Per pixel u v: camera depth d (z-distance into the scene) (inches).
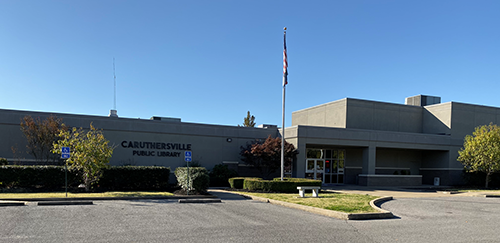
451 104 1210.0
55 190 694.5
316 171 1146.0
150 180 781.9
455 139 1198.3
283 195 711.7
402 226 420.5
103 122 920.3
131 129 946.1
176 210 503.5
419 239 353.1
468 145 1084.5
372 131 1092.5
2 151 841.5
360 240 344.2
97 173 711.1
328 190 876.6
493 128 1119.0
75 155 655.8
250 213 495.5
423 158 1278.3
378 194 822.5
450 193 903.1
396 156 1236.5
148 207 524.1
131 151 941.8
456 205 633.0
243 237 343.6
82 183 740.7
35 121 859.4
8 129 850.8
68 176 729.6
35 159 856.3
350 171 1171.9
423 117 1310.3
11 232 341.1
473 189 1027.9
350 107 1170.6
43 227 366.9
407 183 1133.1
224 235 350.0
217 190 826.8
